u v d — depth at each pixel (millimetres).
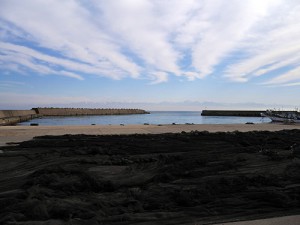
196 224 3881
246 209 4395
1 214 4129
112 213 4219
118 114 102312
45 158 8102
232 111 76938
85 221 3865
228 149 9461
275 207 4496
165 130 17094
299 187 5348
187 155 8367
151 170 6766
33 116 62750
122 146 10023
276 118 29578
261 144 10578
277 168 6914
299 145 10273
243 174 6367
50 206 4297
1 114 39938
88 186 5418
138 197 4867
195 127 19469
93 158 8023
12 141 11922
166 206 4520
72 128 18562
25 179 6070
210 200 4766
